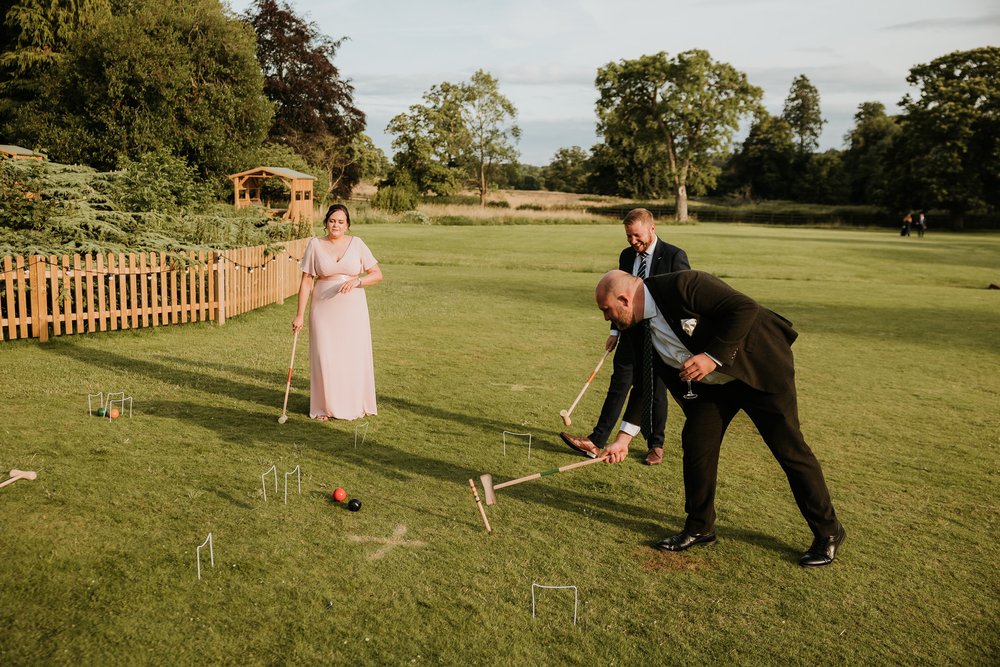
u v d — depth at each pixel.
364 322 6.39
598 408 7.02
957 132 57.28
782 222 65.06
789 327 3.91
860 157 89.94
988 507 4.82
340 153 56.19
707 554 4.10
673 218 67.75
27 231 9.69
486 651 3.16
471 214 51.41
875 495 4.99
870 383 8.28
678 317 3.73
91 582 3.59
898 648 3.26
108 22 30.62
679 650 3.21
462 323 11.48
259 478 4.96
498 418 6.58
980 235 50.28
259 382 7.48
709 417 4.07
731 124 65.12
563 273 19.78
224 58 33.75
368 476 5.08
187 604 3.44
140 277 10.12
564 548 4.12
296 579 3.69
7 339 9.05
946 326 12.40
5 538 3.99
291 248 14.21
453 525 4.36
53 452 5.28
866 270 22.62
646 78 65.31
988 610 3.58
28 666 2.97
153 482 4.82
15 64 32.78
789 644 3.28
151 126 30.44
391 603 3.50
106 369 7.77
